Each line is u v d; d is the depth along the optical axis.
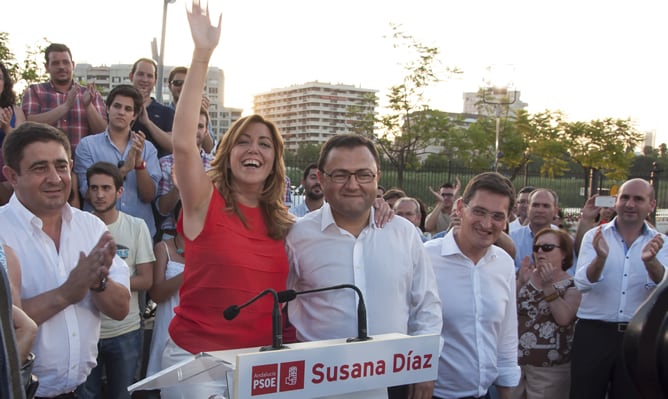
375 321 2.50
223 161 2.48
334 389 1.63
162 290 3.97
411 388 2.61
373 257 2.53
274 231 2.50
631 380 1.01
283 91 81.69
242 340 2.31
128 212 4.91
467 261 3.18
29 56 16.22
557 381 4.38
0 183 4.66
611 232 4.59
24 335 2.02
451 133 23.50
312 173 6.46
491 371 3.17
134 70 6.22
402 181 18.42
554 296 4.23
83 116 5.48
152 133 5.73
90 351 2.79
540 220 5.48
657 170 14.48
